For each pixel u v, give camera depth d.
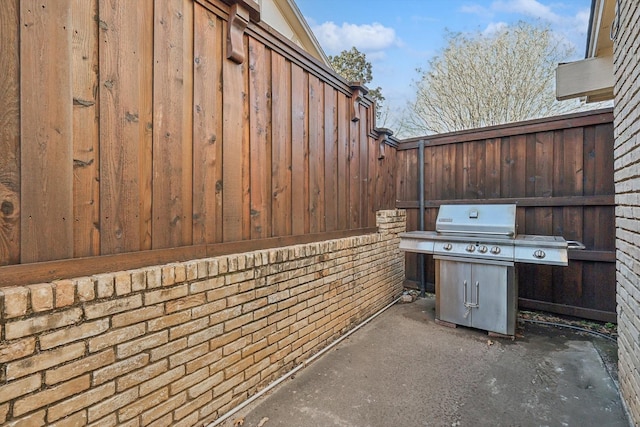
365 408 2.29
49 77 1.41
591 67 3.99
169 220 1.90
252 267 2.37
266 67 2.61
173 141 1.92
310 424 2.12
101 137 1.58
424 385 2.60
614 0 2.94
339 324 3.46
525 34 9.75
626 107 2.24
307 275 2.96
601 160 3.85
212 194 2.16
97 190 1.58
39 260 1.38
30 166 1.36
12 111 1.31
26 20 1.33
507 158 4.51
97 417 1.50
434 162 5.15
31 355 1.30
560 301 4.11
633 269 2.09
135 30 1.72
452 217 3.99
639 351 1.98
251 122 2.47
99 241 1.58
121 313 1.59
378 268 4.36
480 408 2.31
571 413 2.25
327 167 3.45
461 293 3.78
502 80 9.97
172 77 1.90
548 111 9.50
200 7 2.07
